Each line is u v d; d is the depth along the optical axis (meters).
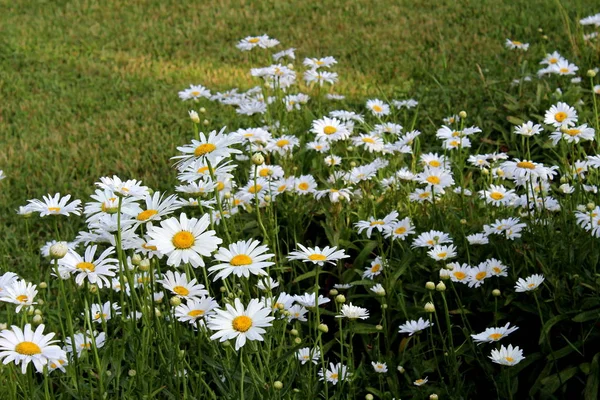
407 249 1.95
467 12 4.52
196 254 1.46
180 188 1.73
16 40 4.47
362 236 2.08
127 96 3.70
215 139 1.60
